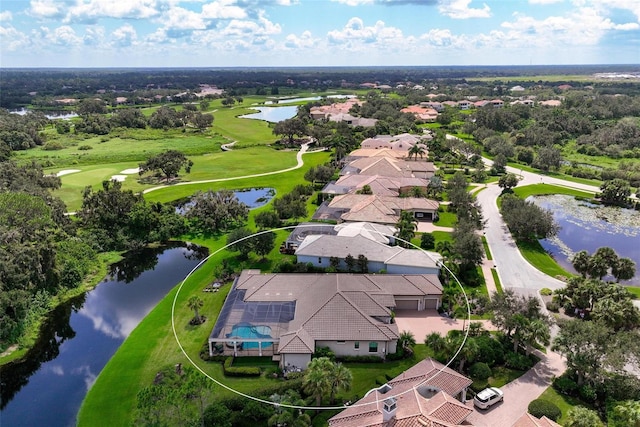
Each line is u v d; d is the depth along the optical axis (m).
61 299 72.25
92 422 45.75
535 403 44.31
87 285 76.75
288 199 106.12
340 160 153.25
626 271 69.00
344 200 103.94
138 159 171.38
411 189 117.06
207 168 153.88
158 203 100.75
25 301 62.94
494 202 115.62
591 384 47.28
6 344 59.91
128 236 92.25
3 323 59.06
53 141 196.62
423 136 192.88
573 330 48.81
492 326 60.50
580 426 39.22
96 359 56.94
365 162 137.12
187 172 146.25
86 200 98.56
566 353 49.00
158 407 44.53
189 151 183.50
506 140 181.75
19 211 83.81
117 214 94.81
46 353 58.91
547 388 48.66
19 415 47.56
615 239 96.06
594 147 178.12
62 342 60.81
